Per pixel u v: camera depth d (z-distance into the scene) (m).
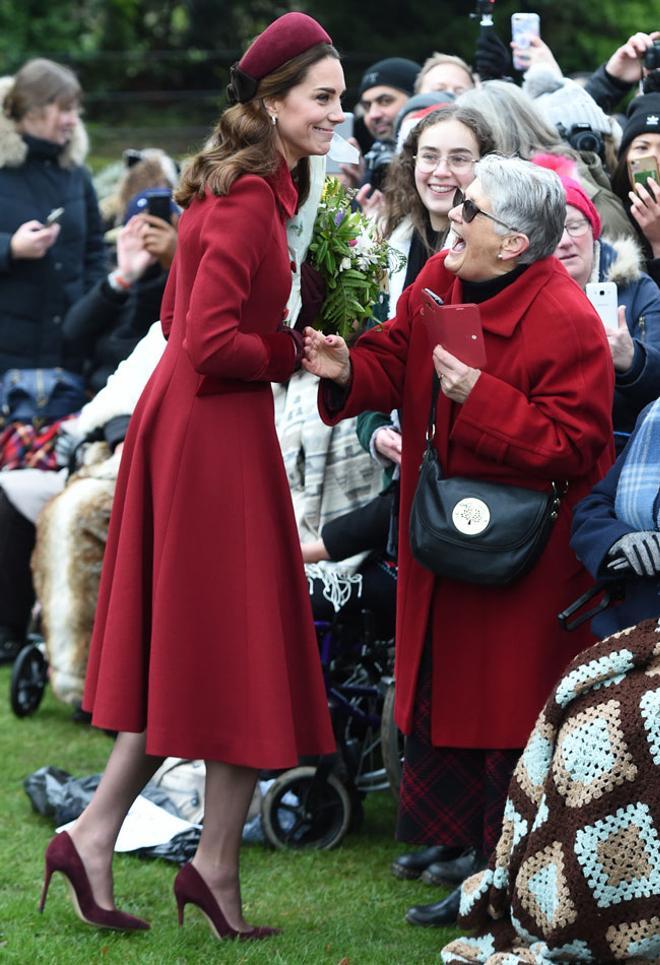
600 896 8.66
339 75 9.75
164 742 9.78
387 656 12.80
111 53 58.47
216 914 10.12
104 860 10.21
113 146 49.78
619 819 8.63
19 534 17.72
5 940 10.03
